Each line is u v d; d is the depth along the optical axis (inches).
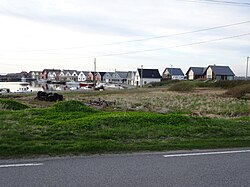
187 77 3964.1
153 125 385.4
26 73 5974.4
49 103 954.1
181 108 875.4
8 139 274.2
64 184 183.3
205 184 191.0
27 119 405.1
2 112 468.4
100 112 540.4
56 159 234.7
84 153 254.2
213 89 2081.7
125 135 324.2
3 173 199.3
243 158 257.8
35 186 177.9
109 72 4571.9
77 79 5172.2
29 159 231.0
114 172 209.3
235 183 194.2
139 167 223.0
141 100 1141.1
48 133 312.2
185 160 246.2
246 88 1465.3
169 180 196.7
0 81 5452.8
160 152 268.8
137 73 3907.5
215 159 252.1
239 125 420.2
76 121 386.9
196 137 336.5
